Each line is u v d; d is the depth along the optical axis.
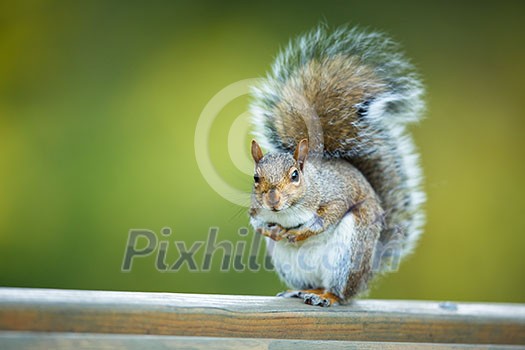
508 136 11.85
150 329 4.64
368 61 7.23
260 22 12.08
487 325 5.83
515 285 10.88
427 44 12.32
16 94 11.39
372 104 7.05
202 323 4.84
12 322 4.26
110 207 10.73
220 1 12.10
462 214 11.27
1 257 10.33
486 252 11.05
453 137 11.88
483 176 11.55
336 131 7.03
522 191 11.45
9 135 11.12
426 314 5.69
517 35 12.34
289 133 6.94
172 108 11.55
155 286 9.83
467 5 12.48
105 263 10.38
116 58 11.77
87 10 11.84
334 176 6.52
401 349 5.57
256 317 5.10
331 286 6.36
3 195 10.70
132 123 11.37
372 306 6.02
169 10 12.02
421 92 7.15
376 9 12.29
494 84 12.19
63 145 11.09
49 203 10.68
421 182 7.17
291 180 6.10
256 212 6.32
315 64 7.23
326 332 5.39
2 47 11.61
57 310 4.36
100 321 4.47
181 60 11.85
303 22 12.10
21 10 11.73
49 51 11.67
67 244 10.49
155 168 11.03
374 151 7.10
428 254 10.96
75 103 11.42
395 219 7.06
